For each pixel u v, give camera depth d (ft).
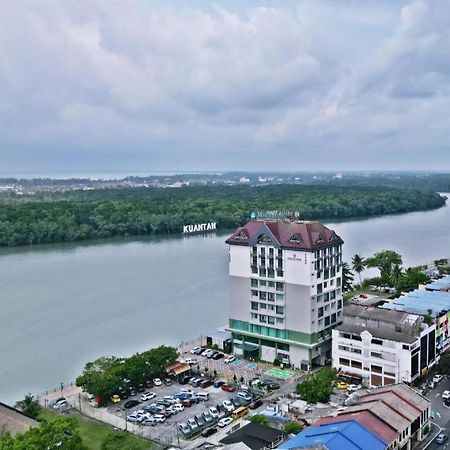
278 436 330.95
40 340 558.15
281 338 491.72
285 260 480.64
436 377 437.17
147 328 595.88
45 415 395.55
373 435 303.27
